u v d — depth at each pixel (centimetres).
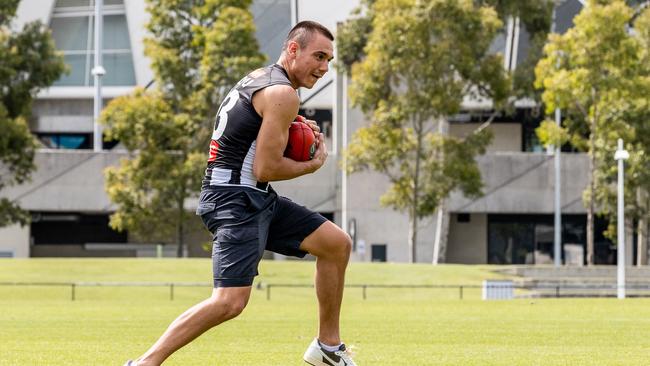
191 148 7181
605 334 2339
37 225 9931
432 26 6788
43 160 8894
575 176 8956
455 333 2403
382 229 8931
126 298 5325
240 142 975
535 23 8094
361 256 8881
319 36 988
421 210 7038
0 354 1697
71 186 8919
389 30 6775
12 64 7312
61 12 9662
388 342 2081
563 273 6800
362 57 8031
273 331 2478
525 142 9738
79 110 9762
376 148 6944
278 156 968
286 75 990
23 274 6159
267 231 998
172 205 7206
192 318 966
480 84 7206
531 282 6197
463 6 6806
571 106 6925
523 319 3120
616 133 6831
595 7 6631
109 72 9662
